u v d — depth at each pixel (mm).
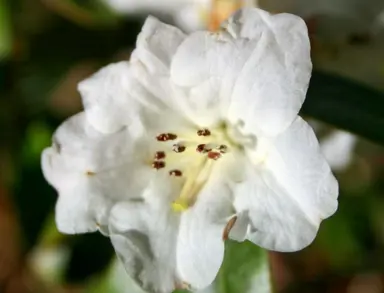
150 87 129
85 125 131
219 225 126
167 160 134
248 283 142
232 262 142
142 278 126
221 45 122
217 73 125
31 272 217
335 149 154
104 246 187
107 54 187
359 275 222
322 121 137
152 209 130
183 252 128
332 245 210
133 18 176
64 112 198
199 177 132
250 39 121
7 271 222
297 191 122
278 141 122
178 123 133
